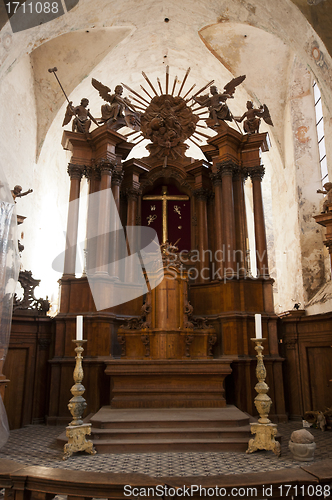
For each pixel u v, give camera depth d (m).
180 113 12.30
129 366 7.63
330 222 8.32
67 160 14.94
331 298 9.91
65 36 12.26
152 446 5.69
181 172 11.88
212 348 9.14
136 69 14.36
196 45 13.28
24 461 5.33
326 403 8.62
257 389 5.72
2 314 4.72
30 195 12.15
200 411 6.97
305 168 12.48
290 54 12.66
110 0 10.48
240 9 10.23
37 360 8.86
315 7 8.16
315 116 12.73
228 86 10.97
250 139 10.65
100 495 3.61
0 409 4.59
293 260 12.70
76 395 5.70
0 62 8.82
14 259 4.78
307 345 9.11
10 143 11.19
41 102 12.93
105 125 10.27
